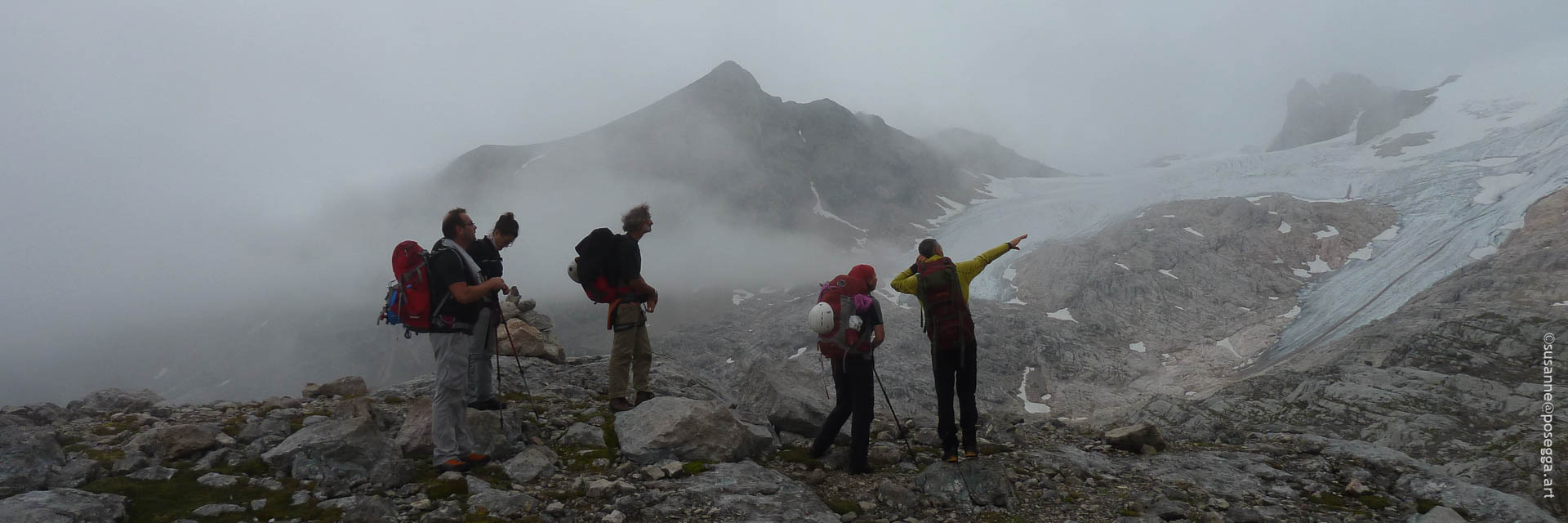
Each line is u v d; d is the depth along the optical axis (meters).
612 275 8.95
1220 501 6.91
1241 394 19.59
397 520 5.54
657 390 11.14
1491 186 142.38
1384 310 99.12
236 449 7.00
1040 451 8.30
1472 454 13.58
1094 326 125.56
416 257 6.71
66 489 5.41
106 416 8.52
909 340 117.38
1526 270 84.94
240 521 5.42
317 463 6.36
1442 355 23.41
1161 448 8.98
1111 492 7.06
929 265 7.35
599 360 13.49
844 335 7.45
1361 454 8.74
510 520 5.62
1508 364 22.61
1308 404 17.98
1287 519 6.55
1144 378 105.25
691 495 6.23
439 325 6.65
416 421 7.50
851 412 7.68
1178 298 132.25
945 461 7.16
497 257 8.77
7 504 5.04
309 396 10.16
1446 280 94.69
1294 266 138.62
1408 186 158.38
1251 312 123.62
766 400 9.50
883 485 6.65
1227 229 153.62
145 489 5.87
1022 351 115.75
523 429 8.20
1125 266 142.88
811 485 6.99
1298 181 183.00
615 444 7.89
